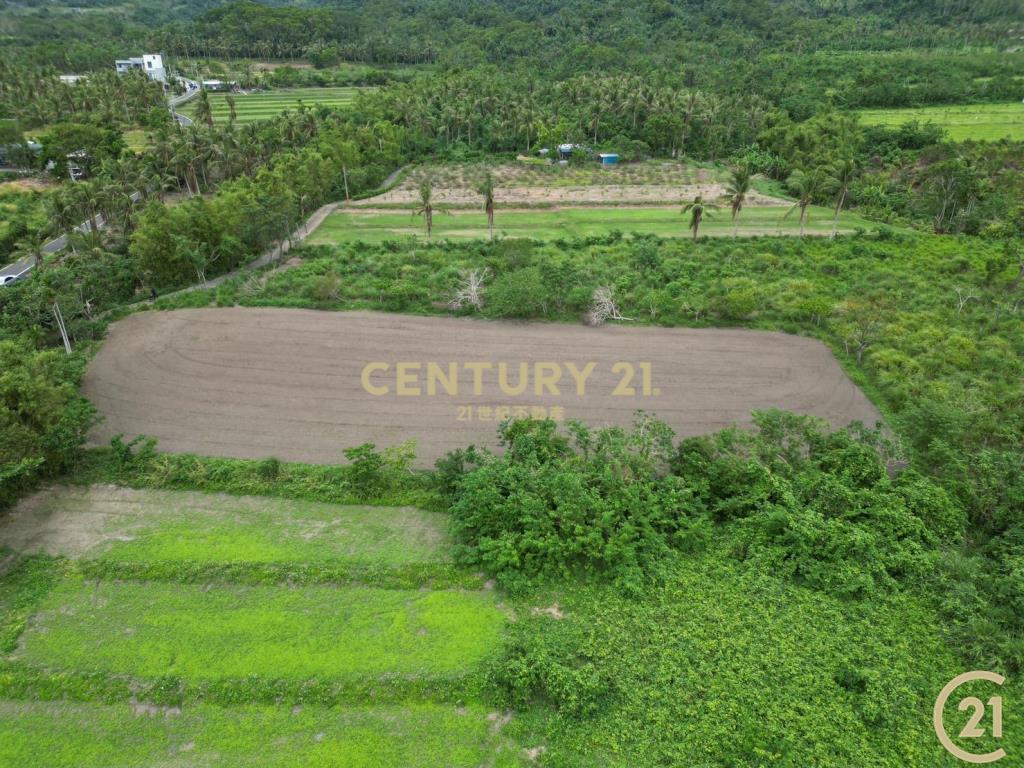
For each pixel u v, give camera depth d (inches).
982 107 5196.9
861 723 991.6
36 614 1192.8
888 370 1980.8
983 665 1077.1
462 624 1181.1
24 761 956.6
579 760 953.5
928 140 4372.5
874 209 3683.6
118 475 1534.2
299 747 977.5
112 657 1111.0
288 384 1913.1
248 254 2844.5
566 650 1109.1
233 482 1515.7
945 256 2999.5
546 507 1359.5
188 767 949.2
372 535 1386.6
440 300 2439.7
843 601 1211.2
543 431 1544.0
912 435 1633.9
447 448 1646.2
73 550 1334.9
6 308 2114.9
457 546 1331.2
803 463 1473.9
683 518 1344.7
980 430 1608.0
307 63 7691.9
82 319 2215.8
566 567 1280.8
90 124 4232.3
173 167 3558.1
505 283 2327.8
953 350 2057.1
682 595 1219.9
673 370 2005.4
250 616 1194.0
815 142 4443.9
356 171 3887.8
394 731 1003.3
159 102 5344.5
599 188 4082.2
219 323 2261.3
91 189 2952.8
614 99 5002.5
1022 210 3326.8
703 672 1074.1
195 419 1750.7
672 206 3774.6
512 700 1045.8
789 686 1047.6
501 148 4800.7
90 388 1878.7
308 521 1423.5
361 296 2461.9
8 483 1429.6
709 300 2364.7
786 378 1977.1
